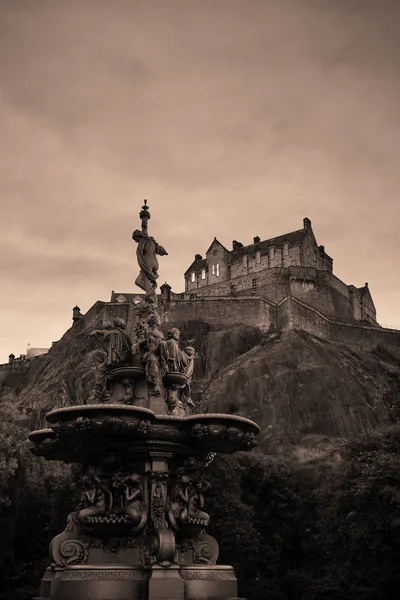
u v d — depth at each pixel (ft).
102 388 42.32
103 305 297.12
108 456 39.58
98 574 35.65
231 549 95.04
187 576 37.42
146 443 38.99
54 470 111.14
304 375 241.76
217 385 247.70
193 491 40.70
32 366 333.62
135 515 37.29
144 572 36.01
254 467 127.95
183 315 288.10
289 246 339.98
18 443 93.86
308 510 127.34
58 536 38.58
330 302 320.09
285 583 105.09
